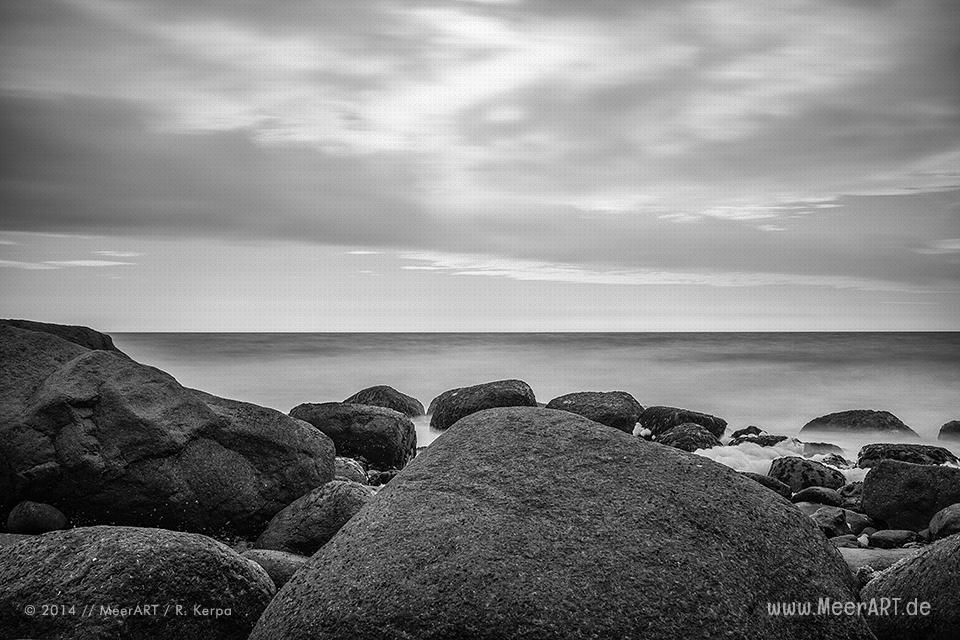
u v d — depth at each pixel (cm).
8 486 807
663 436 1692
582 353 4616
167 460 829
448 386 3441
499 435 501
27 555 489
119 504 815
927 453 1504
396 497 468
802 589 428
